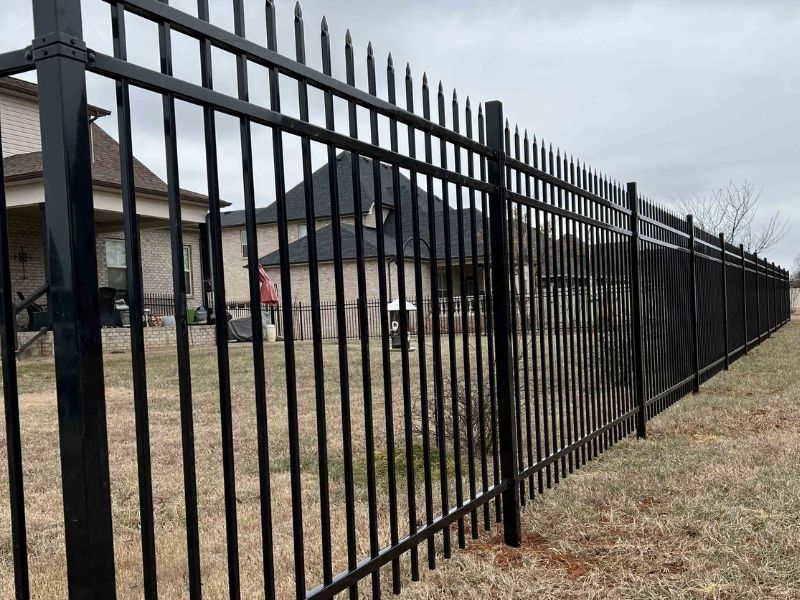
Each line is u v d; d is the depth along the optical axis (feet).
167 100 5.19
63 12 4.41
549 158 13.24
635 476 14.07
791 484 12.88
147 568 5.01
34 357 40.14
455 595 8.95
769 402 22.48
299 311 73.36
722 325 32.37
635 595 8.78
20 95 42.80
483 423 10.64
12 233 45.91
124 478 15.60
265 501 6.26
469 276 77.97
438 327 9.57
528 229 12.21
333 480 15.15
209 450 18.20
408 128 8.72
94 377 4.50
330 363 38.81
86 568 4.43
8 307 4.94
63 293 4.41
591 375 15.42
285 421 22.16
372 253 74.59
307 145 6.77
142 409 4.92
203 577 9.96
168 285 61.05
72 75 4.43
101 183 39.42
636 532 11.02
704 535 10.62
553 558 10.20
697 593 8.77
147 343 48.67
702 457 15.37
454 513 9.91
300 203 94.38
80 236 4.44
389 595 8.92
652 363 20.18
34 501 13.88
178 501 13.76
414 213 8.80
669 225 22.62
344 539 11.32
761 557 9.76
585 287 15.48
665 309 21.86
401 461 16.61
